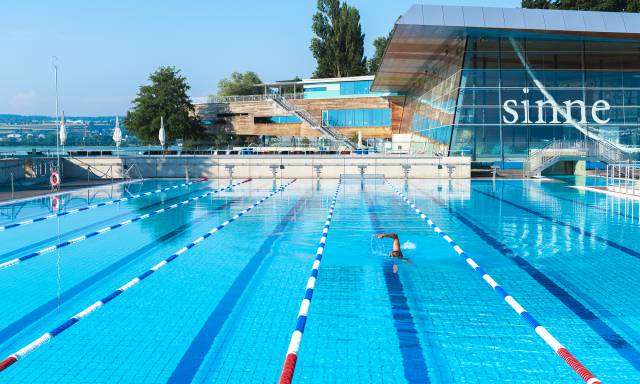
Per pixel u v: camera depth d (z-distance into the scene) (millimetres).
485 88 31219
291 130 53938
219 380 5324
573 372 5438
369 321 6883
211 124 56625
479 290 8242
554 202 19188
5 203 19297
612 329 6625
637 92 31641
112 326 6762
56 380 5320
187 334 6488
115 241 12328
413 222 14797
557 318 7027
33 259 10539
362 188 24875
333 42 71938
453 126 31406
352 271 9414
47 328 6758
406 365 5637
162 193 23125
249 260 10328
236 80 84500
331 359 5777
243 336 6430
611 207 17672
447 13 27344
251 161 31906
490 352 5934
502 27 27688
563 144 31484
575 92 31562
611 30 28234
